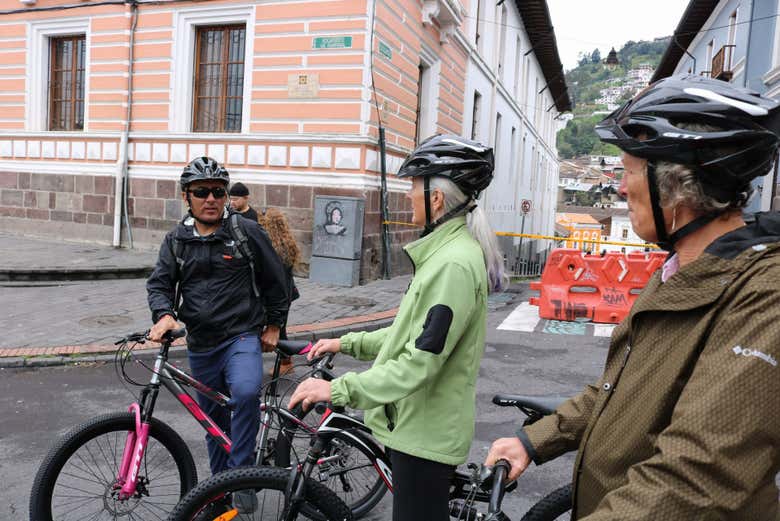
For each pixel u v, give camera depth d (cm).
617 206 8775
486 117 1950
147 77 1191
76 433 271
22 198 1333
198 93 1180
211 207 304
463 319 184
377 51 1042
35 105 1327
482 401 505
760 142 103
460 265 185
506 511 328
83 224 1274
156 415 457
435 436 193
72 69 1312
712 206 108
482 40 1798
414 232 1282
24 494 334
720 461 90
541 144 3312
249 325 309
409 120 1227
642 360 114
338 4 1023
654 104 111
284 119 1077
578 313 855
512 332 777
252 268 310
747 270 100
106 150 1238
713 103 105
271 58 1077
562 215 6800
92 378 546
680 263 114
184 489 286
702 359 100
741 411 90
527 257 2962
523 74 2584
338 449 287
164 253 307
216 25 1145
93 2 1213
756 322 94
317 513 214
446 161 190
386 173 1125
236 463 279
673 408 108
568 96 3609
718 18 2116
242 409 280
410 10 1185
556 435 153
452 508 210
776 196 1286
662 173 109
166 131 1177
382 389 184
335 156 1048
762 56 1589
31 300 824
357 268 1040
